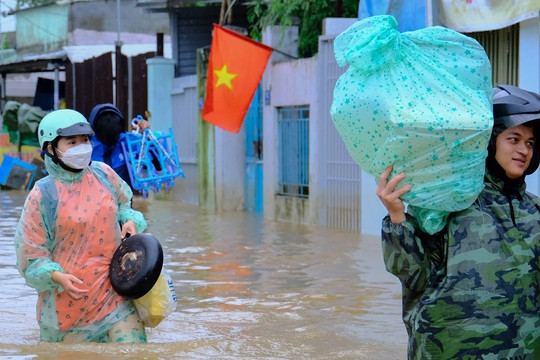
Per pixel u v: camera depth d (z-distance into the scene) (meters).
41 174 26.11
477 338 3.75
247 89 15.66
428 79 3.69
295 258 11.11
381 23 3.69
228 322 7.29
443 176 3.68
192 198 21.45
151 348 6.20
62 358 5.89
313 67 15.25
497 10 11.20
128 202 6.73
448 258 3.79
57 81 29.33
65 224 6.25
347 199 14.56
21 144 28.72
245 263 10.73
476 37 12.23
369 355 6.07
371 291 8.70
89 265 6.30
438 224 3.79
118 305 6.39
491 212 3.85
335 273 9.87
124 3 34.47
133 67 24.61
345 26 15.08
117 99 24.84
